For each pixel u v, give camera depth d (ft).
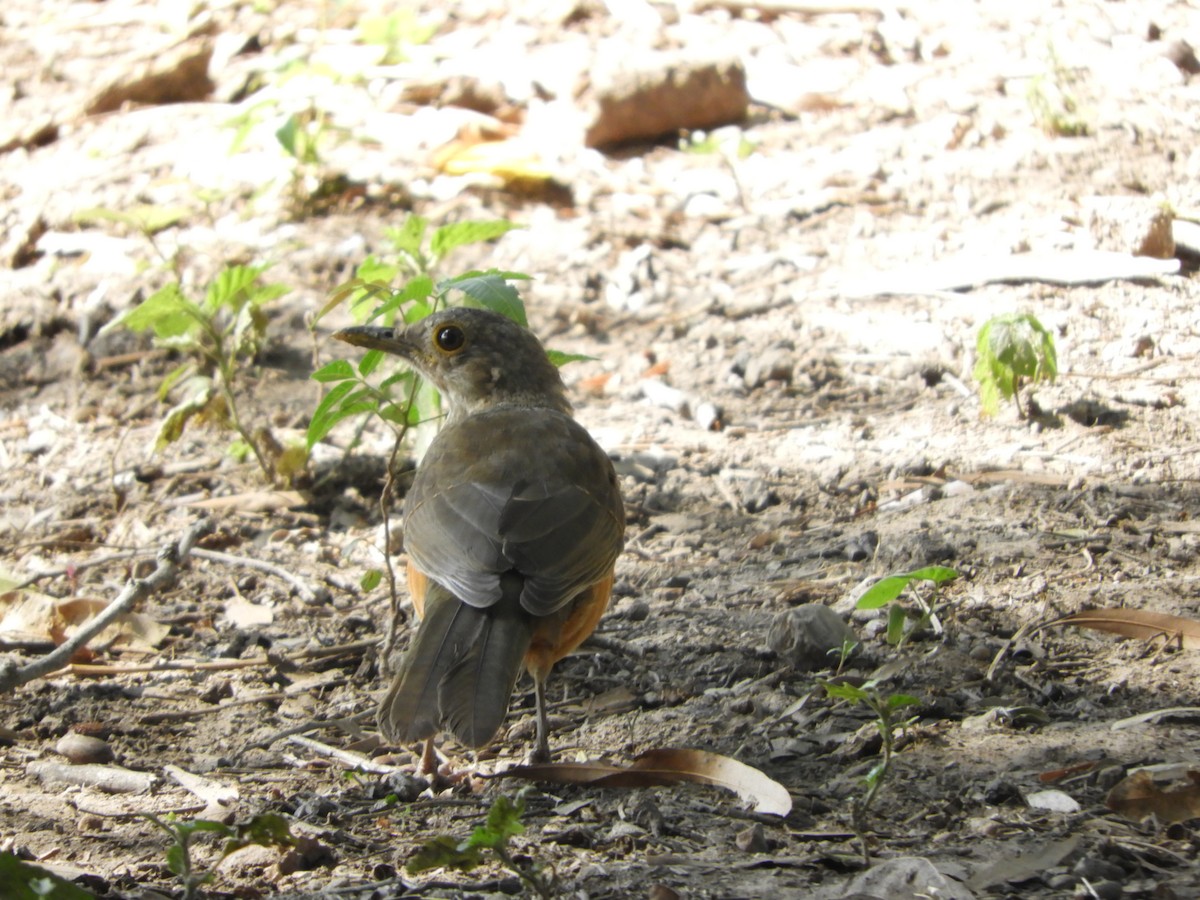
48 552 37.52
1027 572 32.76
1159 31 67.97
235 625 33.40
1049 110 59.21
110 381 47.29
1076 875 20.67
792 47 68.95
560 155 60.03
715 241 54.24
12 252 53.06
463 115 61.77
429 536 26.11
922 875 20.49
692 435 42.78
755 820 23.62
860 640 30.42
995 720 26.50
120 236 53.83
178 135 61.41
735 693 28.89
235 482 41.19
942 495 37.68
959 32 69.36
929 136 60.03
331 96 63.31
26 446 43.68
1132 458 38.58
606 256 53.06
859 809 22.58
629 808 23.91
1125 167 55.77
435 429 38.14
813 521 37.22
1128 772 23.85
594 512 26.76
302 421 43.75
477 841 19.07
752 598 33.32
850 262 51.96
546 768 25.64
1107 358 44.34
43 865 22.13
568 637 27.09
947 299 48.70
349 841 23.35
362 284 33.12
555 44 68.08
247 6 72.84
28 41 72.13
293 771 26.66
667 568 35.35
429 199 56.29
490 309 31.99
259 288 43.57
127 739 28.02
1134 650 29.12
